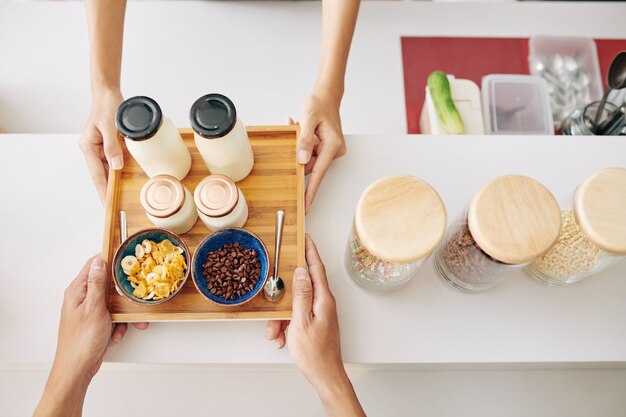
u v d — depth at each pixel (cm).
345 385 68
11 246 80
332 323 70
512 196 61
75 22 148
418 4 156
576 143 88
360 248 65
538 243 58
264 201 78
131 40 148
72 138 89
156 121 64
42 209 83
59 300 77
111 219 74
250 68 148
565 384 110
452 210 83
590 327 75
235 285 68
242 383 112
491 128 135
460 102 131
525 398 109
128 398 111
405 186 61
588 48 149
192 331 74
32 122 139
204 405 111
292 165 81
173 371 112
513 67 152
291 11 153
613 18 155
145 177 80
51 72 143
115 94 90
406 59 152
